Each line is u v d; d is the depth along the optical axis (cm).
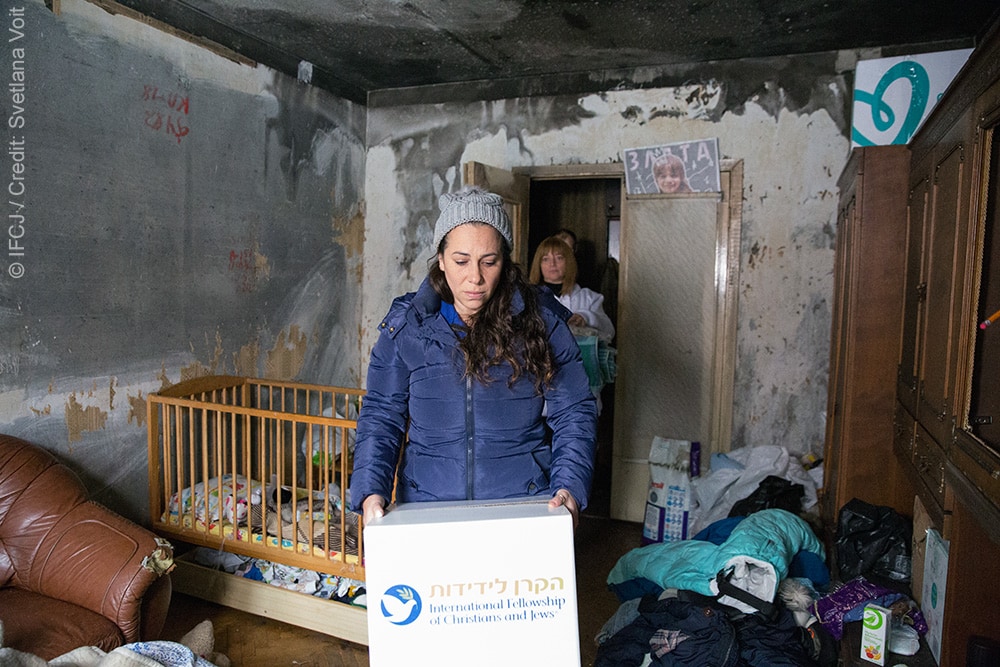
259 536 265
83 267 258
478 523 120
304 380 383
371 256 429
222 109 317
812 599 223
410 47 336
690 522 338
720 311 355
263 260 349
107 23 262
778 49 329
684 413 365
